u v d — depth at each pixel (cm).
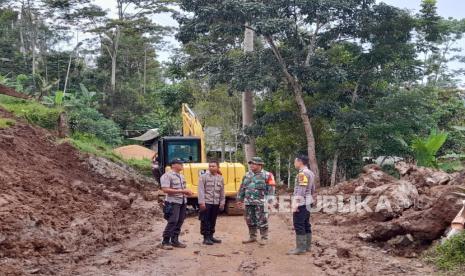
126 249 1000
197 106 3152
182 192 1027
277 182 2941
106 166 1930
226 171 1502
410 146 2308
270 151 2834
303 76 2191
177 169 1031
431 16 2311
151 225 1277
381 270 863
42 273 780
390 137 2317
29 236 906
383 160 2506
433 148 1977
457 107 3128
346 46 2362
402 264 898
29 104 2283
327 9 2094
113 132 3719
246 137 2436
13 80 4388
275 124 2491
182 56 3497
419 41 2419
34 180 1286
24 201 1080
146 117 4778
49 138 1936
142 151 3384
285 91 2417
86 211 1220
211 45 3344
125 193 1727
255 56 2248
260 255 978
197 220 1424
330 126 2425
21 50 5688
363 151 2503
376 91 2422
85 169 1834
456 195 966
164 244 1025
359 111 2245
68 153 1866
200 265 894
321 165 2605
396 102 2277
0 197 1028
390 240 1025
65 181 1442
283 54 2275
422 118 2336
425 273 842
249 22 2145
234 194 1484
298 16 2203
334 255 962
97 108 4459
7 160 1370
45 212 1066
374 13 2225
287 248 1045
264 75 2189
